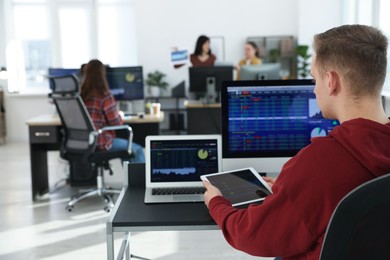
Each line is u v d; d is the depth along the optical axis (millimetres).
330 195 952
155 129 4812
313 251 1010
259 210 1056
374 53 958
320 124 1811
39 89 7910
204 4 7629
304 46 7148
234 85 1794
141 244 3137
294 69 7656
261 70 5129
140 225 1383
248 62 6262
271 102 1805
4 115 7746
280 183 1045
